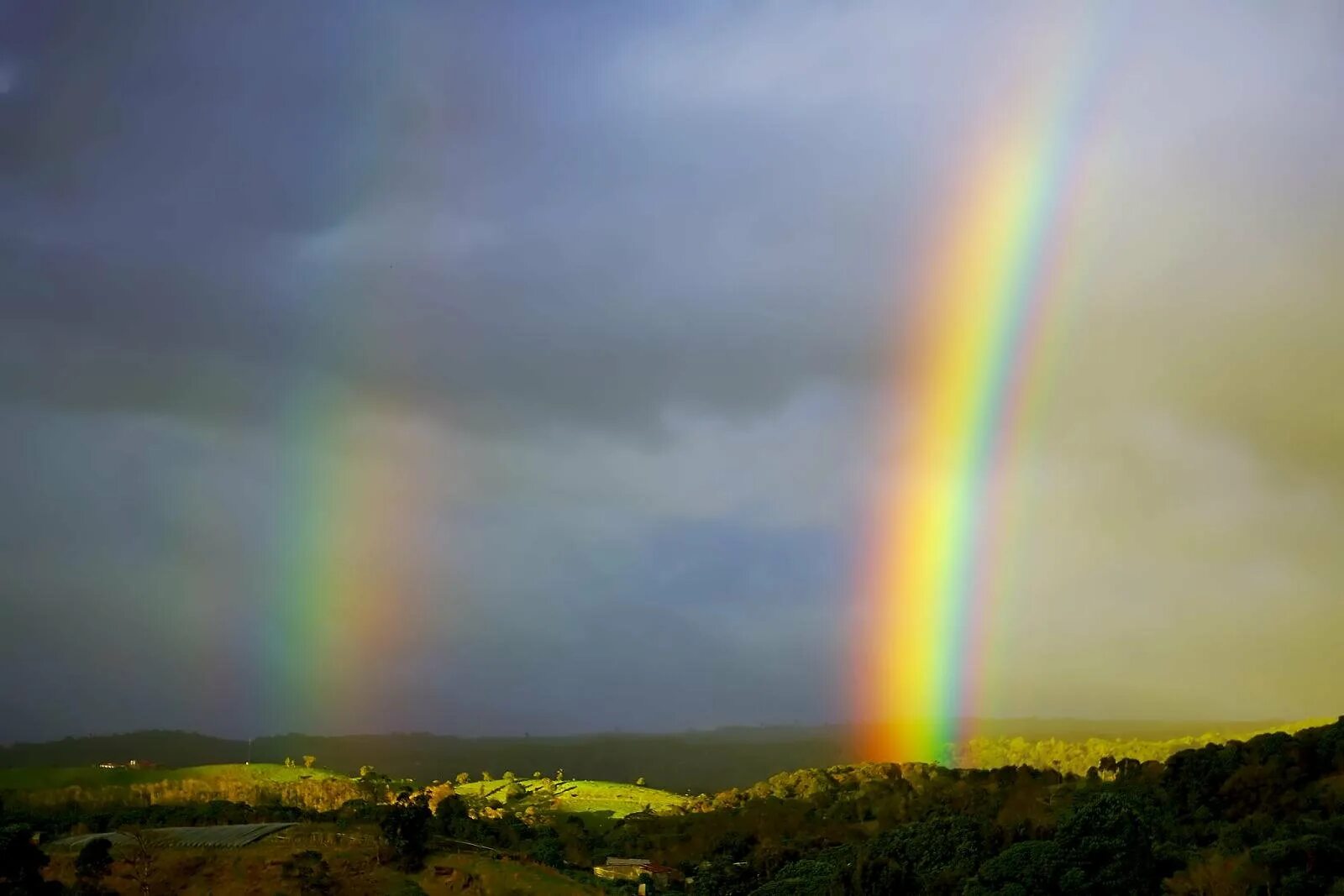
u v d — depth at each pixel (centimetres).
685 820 17900
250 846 8238
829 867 11038
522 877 8594
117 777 15850
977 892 8600
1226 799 12531
